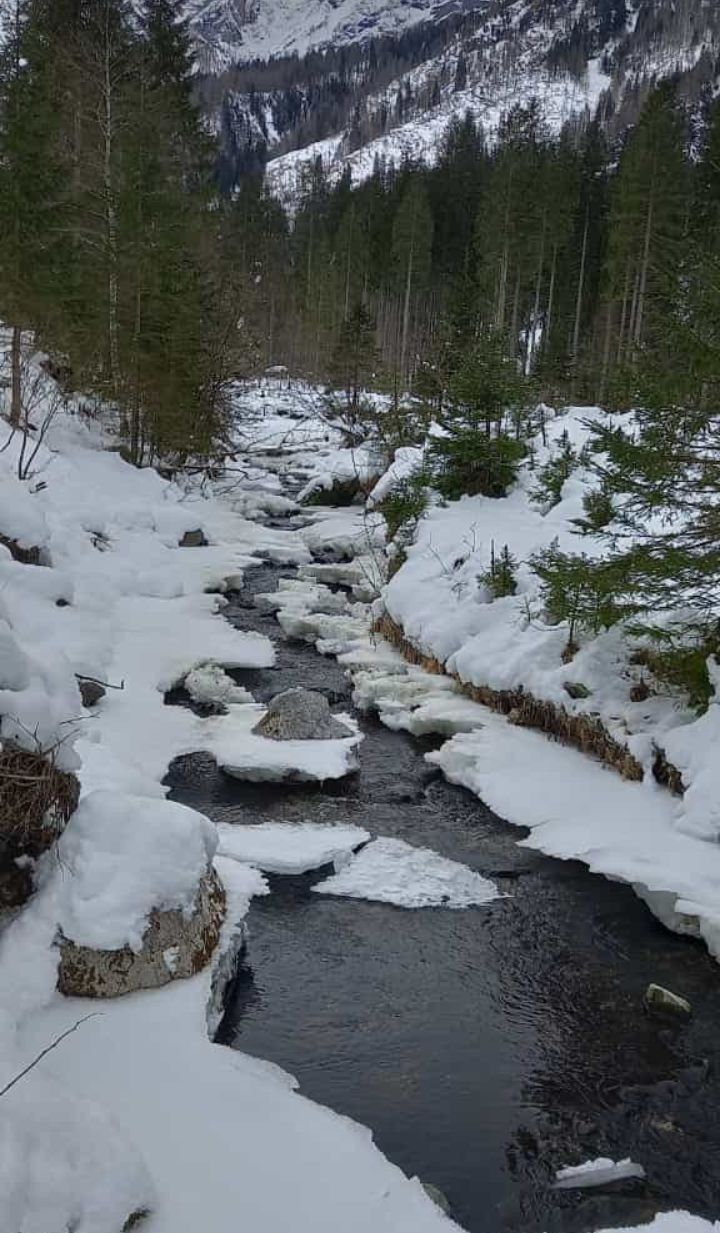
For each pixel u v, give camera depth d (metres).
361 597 15.55
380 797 8.92
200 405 24.14
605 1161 4.71
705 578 8.20
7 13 26.72
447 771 9.40
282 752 9.44
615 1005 6.06
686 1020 5.91
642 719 8.99
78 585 13.74
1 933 5.27
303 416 39.25
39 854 5.51
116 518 17.78
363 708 11.05
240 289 28.02
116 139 23.50
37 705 5.50
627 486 8.42
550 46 194.25
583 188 49.47
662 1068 5.48
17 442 18.47
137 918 5.36
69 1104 3.93
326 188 85.56
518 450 15.14
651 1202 4.52
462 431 15.29
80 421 22.97
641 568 8.15
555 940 6.77
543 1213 4.43
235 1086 4.76
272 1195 4.12
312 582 16.50
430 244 49.59
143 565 16.06
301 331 54.25
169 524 18.55
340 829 8.20
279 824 8.25
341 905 7.11
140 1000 5.28
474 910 7.10
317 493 24.31
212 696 10.90
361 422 30.95
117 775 7.82
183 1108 4.55
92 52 23.64
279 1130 4.53
